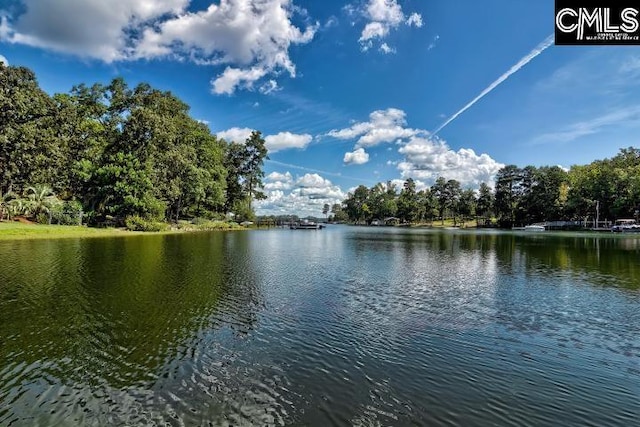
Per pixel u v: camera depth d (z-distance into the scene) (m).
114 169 52.34
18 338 10.43
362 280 20.00
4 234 37.06
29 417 6.76
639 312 14.04
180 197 68.44
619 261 28.70
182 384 8.05
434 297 16.22
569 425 6.89
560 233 75.06
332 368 8.98
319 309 13.99
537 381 8.55
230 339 10.70
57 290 15.65
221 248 35.09
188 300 14.64
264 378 8.39
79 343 10.16
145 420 6.74
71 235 41.91
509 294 16.89
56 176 54.72
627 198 78.50
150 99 65.31
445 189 136.38
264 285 17.91
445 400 7.64
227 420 6.79
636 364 9.54
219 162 82.56
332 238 59.41
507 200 114.69
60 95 66.06
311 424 6.71
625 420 7.09
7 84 45.75
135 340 10.46
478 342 10.90
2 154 45.72
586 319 13.21
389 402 7.50
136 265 22.39
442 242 50.06
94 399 7.39
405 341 10.87
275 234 69.81
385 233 81.06
